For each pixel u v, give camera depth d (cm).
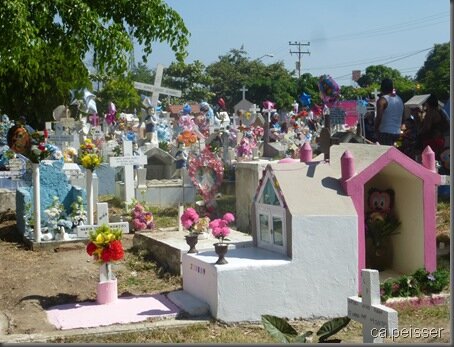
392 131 1265
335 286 816
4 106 2477
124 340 713
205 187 1492
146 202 1656
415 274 859
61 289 937
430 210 909
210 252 891
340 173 879
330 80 1418
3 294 911
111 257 851
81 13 1050
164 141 2634
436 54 7181
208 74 8575
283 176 852
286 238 825
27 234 1283
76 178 1636
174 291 907
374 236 953
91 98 2412
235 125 3172
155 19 1231
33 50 1003
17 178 1675
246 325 779
